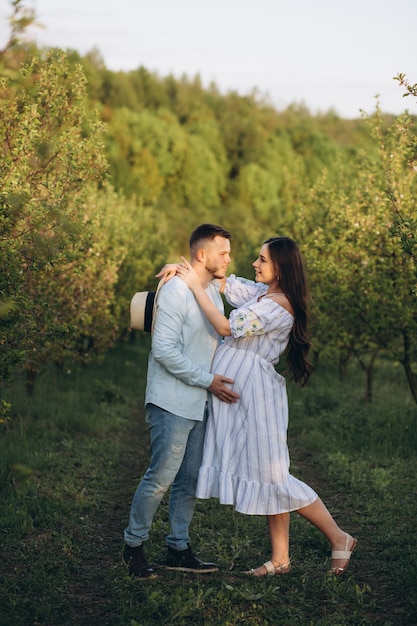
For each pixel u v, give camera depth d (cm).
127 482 694
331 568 442
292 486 429
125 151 7456
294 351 455
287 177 1656
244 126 8694
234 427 429
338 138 10775
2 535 494
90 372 1490
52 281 836
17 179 591
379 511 581
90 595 417
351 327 995
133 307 443
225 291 474
